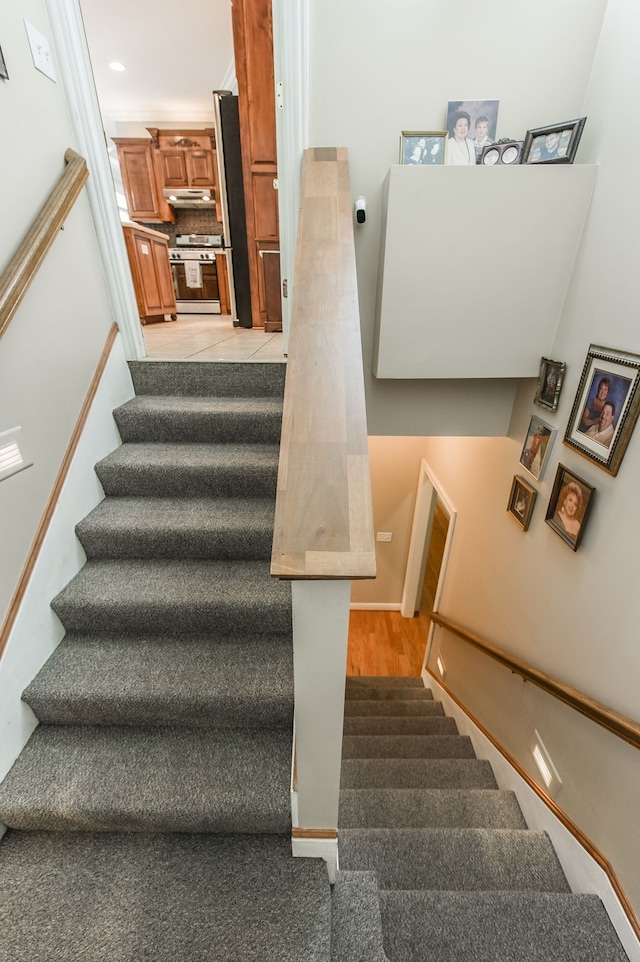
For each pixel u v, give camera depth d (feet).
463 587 9.15
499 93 5.48
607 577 4.55
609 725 4.17
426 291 5.76
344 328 3.62
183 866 3.72
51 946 3.24
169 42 12.27
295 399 3.04
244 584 5.20
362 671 12.51
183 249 19.95
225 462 6.09
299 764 3.28
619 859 4.07
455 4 5.13
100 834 3.97
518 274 5.61
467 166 5.12
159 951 3.20
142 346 7.20
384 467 12.85
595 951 3.84
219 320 14.11
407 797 5.97
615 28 4.78
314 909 3.43
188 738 4.41
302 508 2.46
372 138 5.78
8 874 3.66
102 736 4.42
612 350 4.61
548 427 5.85
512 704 6.63
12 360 4.30
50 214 4.70
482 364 6.13
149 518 5.66
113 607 4.89
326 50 5.35
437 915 4.04
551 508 5.63
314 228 4.69
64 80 5.32
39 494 4.72
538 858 4.91
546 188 5.16
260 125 9.59
